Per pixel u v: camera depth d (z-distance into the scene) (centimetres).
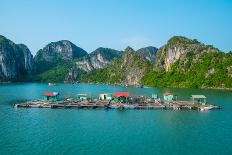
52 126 7888
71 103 11619
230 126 8169
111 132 7312
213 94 18100
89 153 5772
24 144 6250
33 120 8650
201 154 5850
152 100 13025
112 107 10956
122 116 9394
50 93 12888
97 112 10119
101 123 8319
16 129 7519
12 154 5641
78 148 6047
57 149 5962
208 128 7900
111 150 5969
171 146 6297
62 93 19025
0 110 10469
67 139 6650
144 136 7019
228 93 18912
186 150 6072
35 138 6694
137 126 8006
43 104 11388
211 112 10450
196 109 11094
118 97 12362
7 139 6594
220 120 8969
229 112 10494
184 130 7650
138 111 10450
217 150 6097
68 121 8544
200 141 6688
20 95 17025
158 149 6088
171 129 7725
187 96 16562
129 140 6669
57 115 9475
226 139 6862
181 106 11162
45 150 5894
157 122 8538
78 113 9881
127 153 5825
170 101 12925
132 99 12862
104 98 13350
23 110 10456
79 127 7800
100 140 6619
